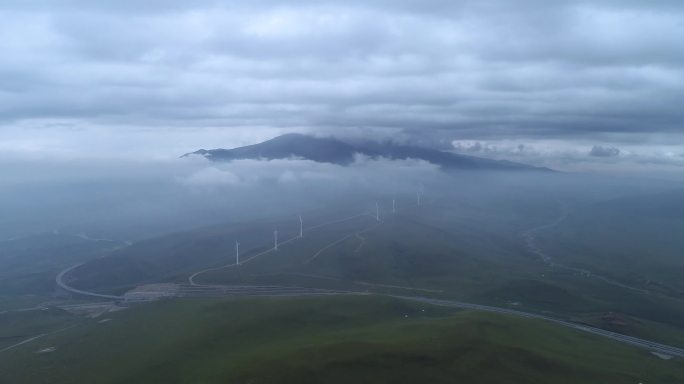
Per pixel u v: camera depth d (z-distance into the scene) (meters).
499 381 123.50
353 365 122.25
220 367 125.81
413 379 119.88
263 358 125.94
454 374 123.69
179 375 126.31
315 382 115.56
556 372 131.75
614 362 145.75
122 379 125.44
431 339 139.88
